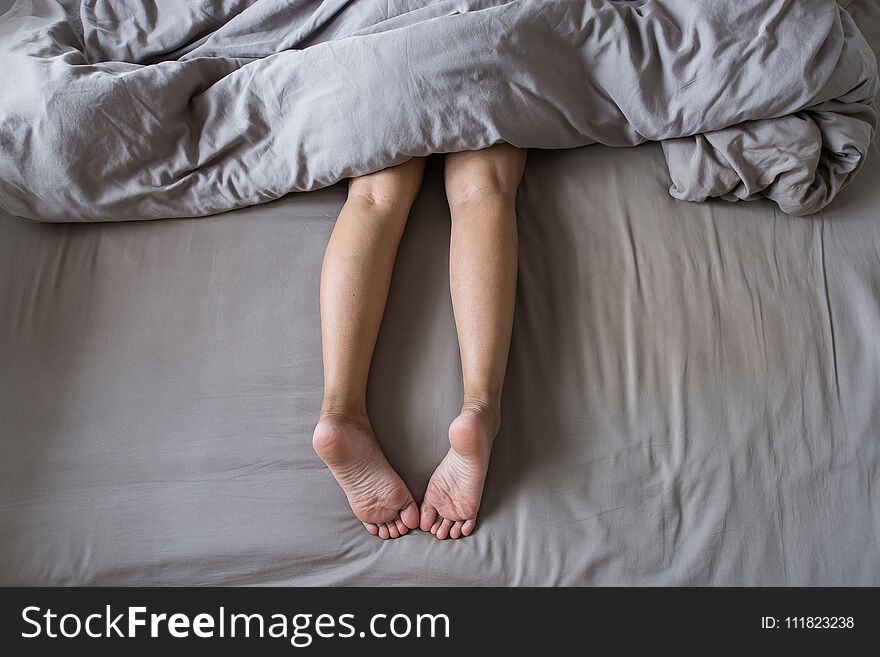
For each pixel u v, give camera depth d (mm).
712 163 1350
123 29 1559
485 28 1289
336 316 1232
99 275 1356
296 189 1412
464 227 1302
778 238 1358
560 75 1340
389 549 1159
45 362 1270
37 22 1554
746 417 1204
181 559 1151
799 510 1159
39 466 1190
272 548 1155
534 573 1142
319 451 1110
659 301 1290
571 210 1390
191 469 1192
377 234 1298
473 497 1126
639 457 1185
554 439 1198
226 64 1466
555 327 1278
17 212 1388
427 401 1225
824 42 1322
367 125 1312
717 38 1318
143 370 1263
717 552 1144
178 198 1398
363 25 1438
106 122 1335
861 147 1350
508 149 1390
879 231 1368
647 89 1331
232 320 1306
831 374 1236
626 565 1142
